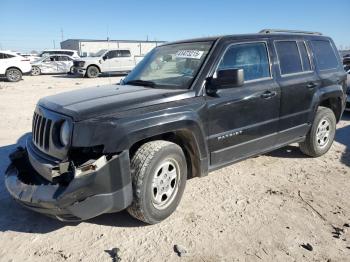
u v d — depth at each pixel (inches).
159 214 141.9
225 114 159.9
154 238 133.9
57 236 135.9
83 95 150.9
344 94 236.1
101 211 125.3
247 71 173.5
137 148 139.7
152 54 193.6
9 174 141.4
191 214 151.8
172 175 146.1
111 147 123.2
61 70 1108.5
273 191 175.0
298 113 200.7
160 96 142.4
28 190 123.4
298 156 229.1
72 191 116.6
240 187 179.8
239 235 135.4
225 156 166.2
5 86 704.4
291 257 121.8
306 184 184.1
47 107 141.3
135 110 133.0
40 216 151.3
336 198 167.6
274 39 191.2
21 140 272.4
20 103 463.2
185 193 172.6
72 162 119.1
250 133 174.4
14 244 130.6
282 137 195.5
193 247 128.0
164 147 138.6
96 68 962.1
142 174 132.5
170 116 138.3
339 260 120.3
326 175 196.9
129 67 1002.7
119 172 125.5
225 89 160.7
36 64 1077.8
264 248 127.1
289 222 144.9
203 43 170.9
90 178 119.3
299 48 206.7
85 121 123.3
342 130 303.9
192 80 154.3
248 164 213.5
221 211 154.5
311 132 215.0
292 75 196.4
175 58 171.9
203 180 188.7
